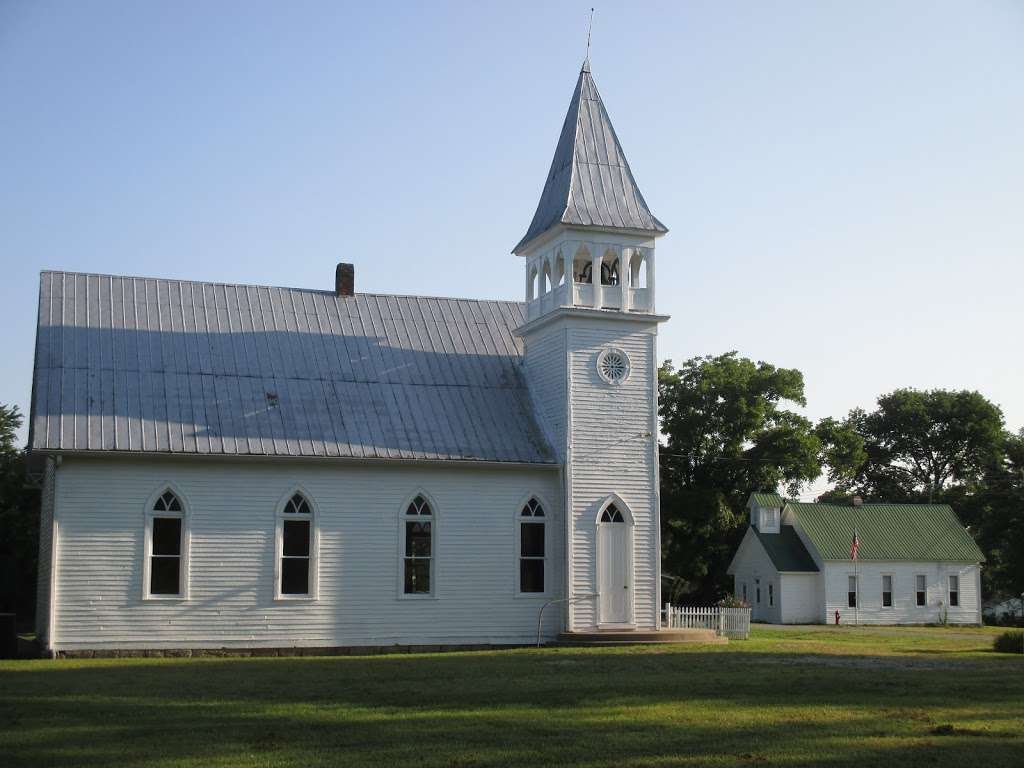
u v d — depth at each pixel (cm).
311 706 1970
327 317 4184
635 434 3909
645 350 3972
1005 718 1834
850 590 6906
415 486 3681
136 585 3344
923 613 7000
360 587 3575
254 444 3497
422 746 1573
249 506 3488
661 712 1889
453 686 2289
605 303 3972
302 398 3756
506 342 4344
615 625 3800
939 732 1692
